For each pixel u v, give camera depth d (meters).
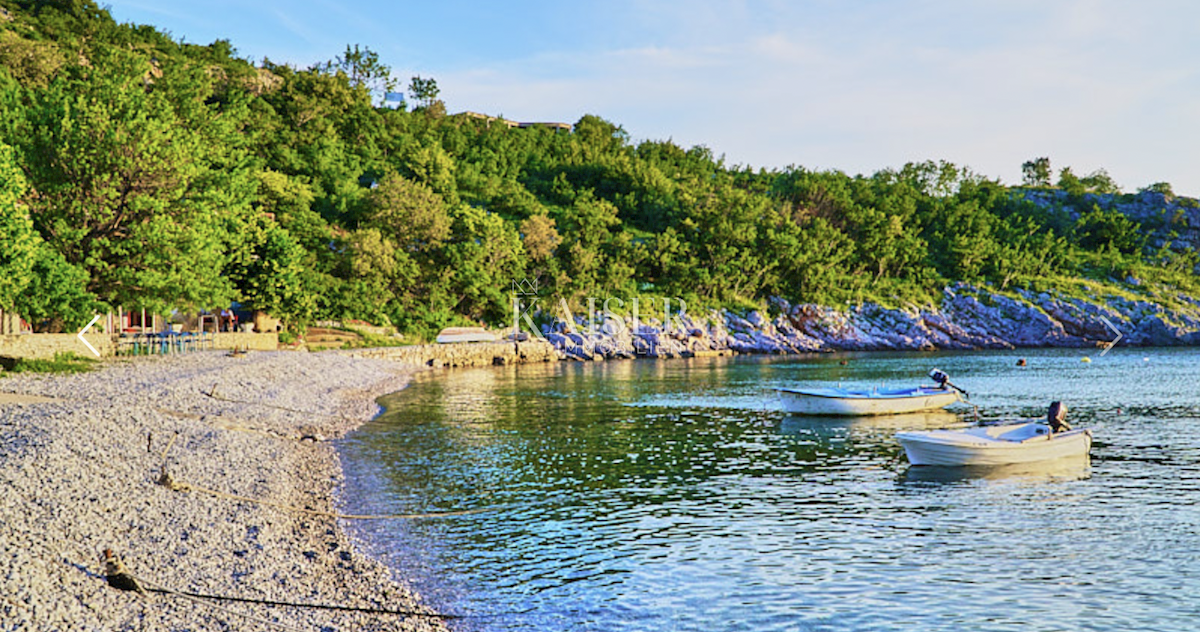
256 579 16.73
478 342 102.56
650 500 25.48
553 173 192.62
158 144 50.34
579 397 56.56
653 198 176.00
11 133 48.47
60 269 44.84
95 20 169.75
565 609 16.27
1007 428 33.47
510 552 19.97
